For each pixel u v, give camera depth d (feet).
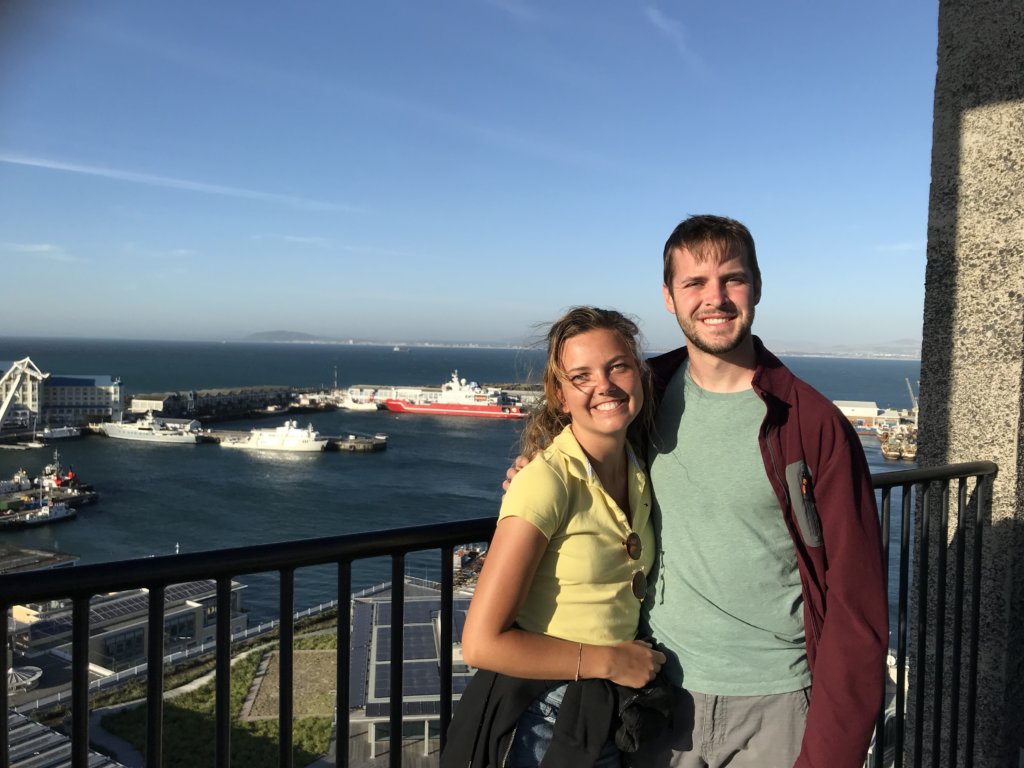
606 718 5.63
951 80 11.28
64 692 61.72
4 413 298.76
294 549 5.43
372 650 59.31
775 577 6.25
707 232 6.47
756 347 6.74
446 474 207.72
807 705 6.23
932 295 11.57
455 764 5.74
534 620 5.81
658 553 6.66
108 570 4.69
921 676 10.10
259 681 64.34
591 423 6.07
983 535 10.91
